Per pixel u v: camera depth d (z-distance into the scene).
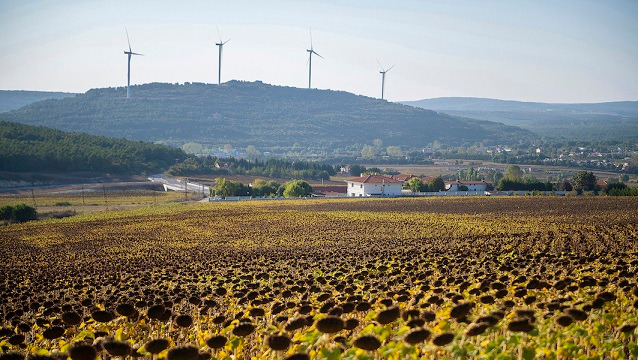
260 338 12.12
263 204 118.94
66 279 35.97
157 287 27.27
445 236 61.94
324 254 45.31
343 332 11.62
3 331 13.72
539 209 97.38
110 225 87.81
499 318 11.46
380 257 38.41
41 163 193.25
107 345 10.04
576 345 10.76
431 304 13.95
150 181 196.50
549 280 20.48
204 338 12.44
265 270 33.62
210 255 51.50
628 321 12.24
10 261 55.19
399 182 150.62
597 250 38.53
